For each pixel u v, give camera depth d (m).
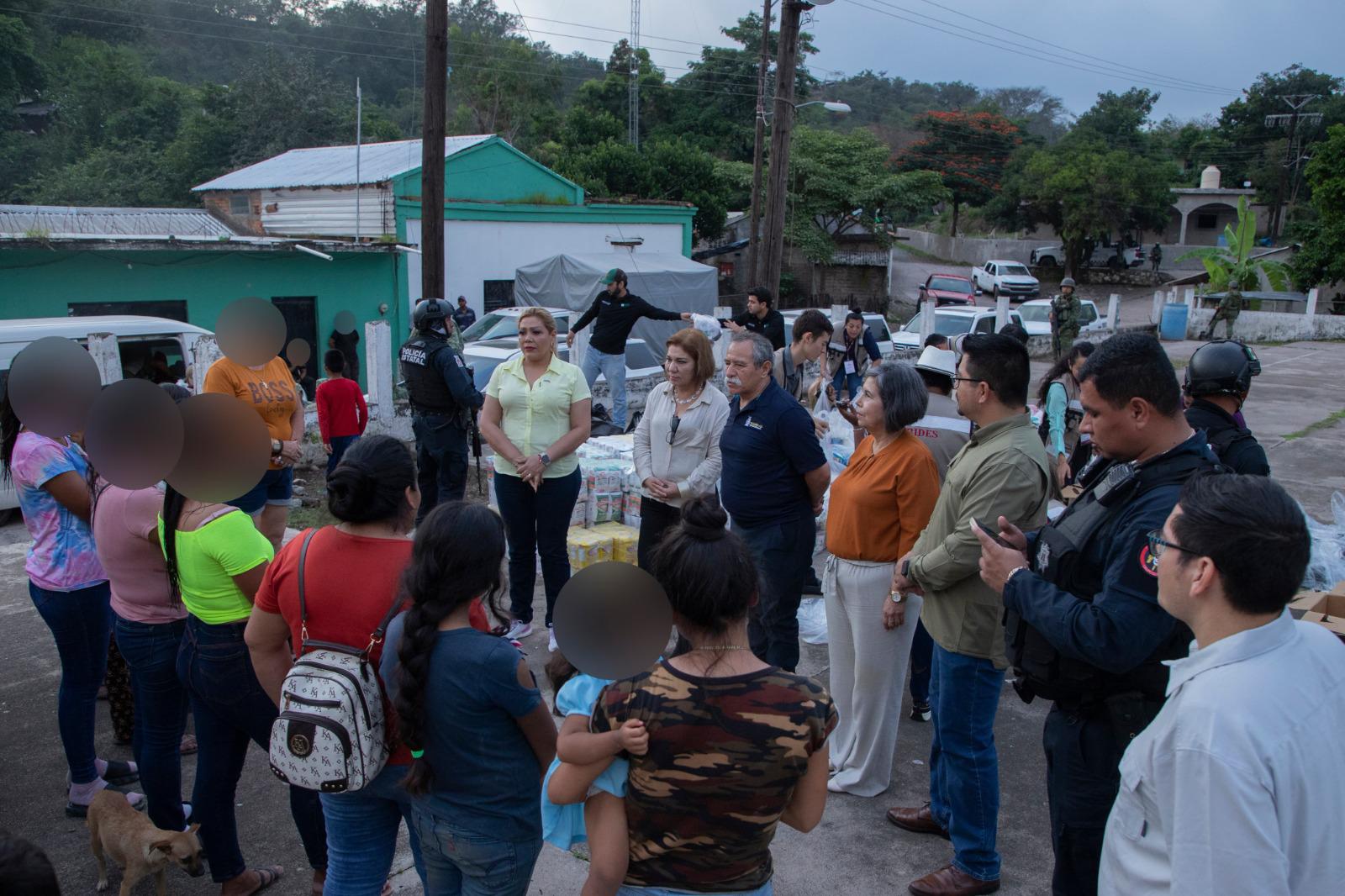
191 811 3.44
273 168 21.72
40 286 12.92
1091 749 2.25
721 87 41.06
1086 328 21.70
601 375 9.70
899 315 33.41
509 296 20.06
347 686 2.14
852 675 3.69
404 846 3.38
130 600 2.91
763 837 1.79
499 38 49.44
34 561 3.27
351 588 2.25
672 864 1.80
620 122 36.19
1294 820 1.43
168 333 7.99
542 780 2.27
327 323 16.39
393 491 2.31
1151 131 60.59
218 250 14.30
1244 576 1.48
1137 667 2.17
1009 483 2.81
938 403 4.47
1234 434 3.43
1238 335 25.77
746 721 1.72
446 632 2.12
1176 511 1.62
